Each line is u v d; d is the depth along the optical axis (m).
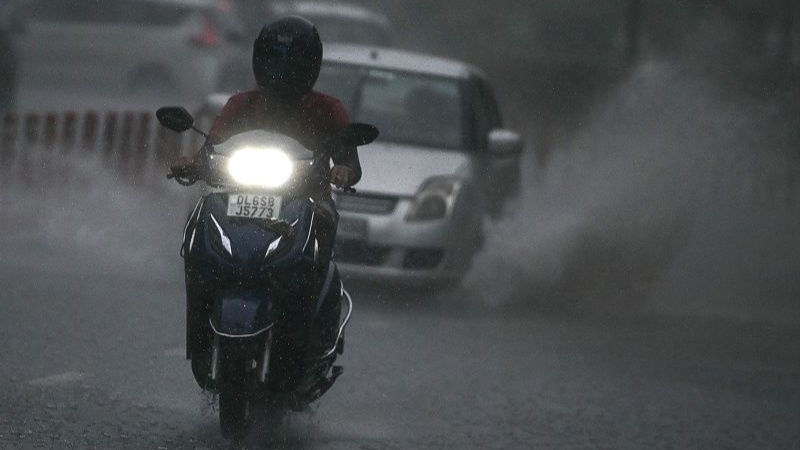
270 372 17.56
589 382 25.05
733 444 21.16
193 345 17.62
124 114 44.28
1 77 51.31
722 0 91.12
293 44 17.83
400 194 31.89
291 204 17.03
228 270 16.64
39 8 80.94
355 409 21.27
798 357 30.05
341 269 31.59
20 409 19.25
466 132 35.56
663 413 22.95
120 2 81.19
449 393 23.00
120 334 25.27
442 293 33.91
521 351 27.64
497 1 120.38
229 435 18.05
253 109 18.33
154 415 19.52
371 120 35.19
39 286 29.77
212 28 81.25
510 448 19.55
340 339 18.92
